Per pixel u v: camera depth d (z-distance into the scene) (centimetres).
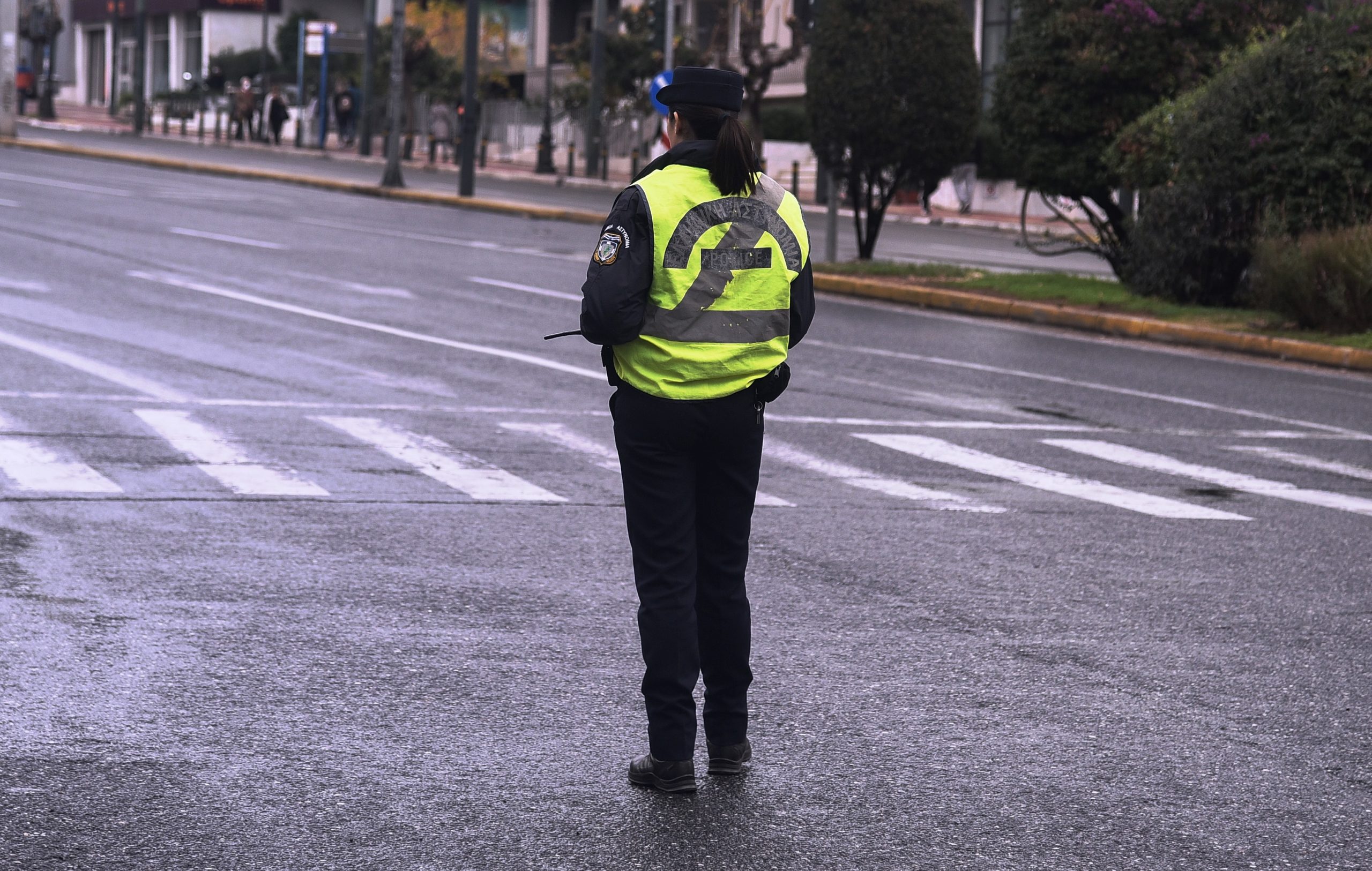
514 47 8812
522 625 826
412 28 7762
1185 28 2652
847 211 5178
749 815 588
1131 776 639
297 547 970
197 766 618
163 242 2903
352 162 6581
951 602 899
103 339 1805
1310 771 651
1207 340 2216
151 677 722
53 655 748
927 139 2923
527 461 1270
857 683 748
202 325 1953
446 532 1025
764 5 6819
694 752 650
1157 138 2520
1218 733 694
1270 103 2369
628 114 6800
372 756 635
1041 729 692
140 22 7838
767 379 604
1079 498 1213
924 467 1313
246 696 701
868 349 2041
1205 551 1050
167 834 554
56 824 560
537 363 1789
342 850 545
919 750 662
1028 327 2375
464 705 700
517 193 5069
